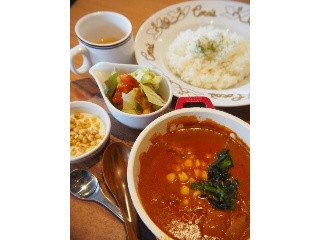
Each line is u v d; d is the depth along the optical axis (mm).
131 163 278
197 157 315
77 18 518
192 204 283
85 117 376
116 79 359
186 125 328
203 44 473
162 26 500
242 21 512
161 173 305
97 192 320
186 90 408
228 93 410
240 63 464
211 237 264
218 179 292
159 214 277
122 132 375
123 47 410
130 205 310
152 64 446
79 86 424
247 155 312
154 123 305
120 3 545
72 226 302
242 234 264
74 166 344
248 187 292
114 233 298
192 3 521
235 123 310
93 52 403
